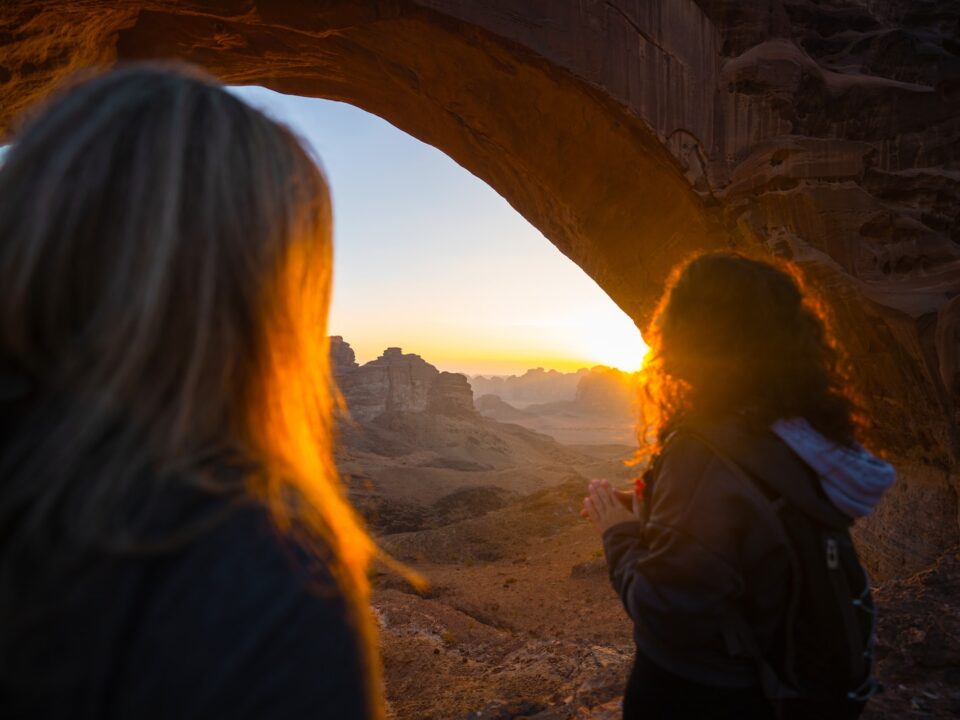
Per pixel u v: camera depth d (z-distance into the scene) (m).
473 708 5.81
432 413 119.69
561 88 9.53
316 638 0.46
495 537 22.52
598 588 13.09
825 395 1.31
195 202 0.49
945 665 3.40
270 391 0.55
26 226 0.45
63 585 0.41
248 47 10.46
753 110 9.70
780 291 1.36
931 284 8.49
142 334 0.45
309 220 0.58
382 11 8.85
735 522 1.23
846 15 11.30
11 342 0.46
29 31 9.05
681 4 9.55
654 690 1.34
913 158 10.41
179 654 0.42
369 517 42.59
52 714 0.41
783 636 1.25
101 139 0.49
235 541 0.46
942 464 8.30
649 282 11.23
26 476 0.42
